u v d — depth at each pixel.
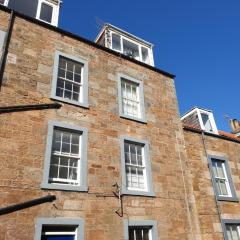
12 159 7.69
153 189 10.02
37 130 8.52
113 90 11.21
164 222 9.62
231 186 13.24
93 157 9.20
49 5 12.22
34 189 7.66
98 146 9.51
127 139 10.37
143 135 10.95
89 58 11.30
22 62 9.37
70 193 8.20
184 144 12.12
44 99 9.21
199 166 12.53
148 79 12.80
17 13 10.21
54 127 8.97
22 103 8.68
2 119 8.06
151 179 10.18
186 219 10.26
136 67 12.74
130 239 8.83
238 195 13.19
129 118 10.90
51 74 9.83
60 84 10.12
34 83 9.27
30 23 10.41
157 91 12.76
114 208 8.78
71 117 9.45
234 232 11.98
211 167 12.98
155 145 11.08
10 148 7.80
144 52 14.93
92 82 10.76
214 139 14.17
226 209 12.16
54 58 10.23
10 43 9.45
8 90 8.60
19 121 8.32
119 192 9.09
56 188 8.00
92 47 11.68
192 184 11.70
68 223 7.73
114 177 9.30
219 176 13.36
